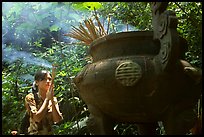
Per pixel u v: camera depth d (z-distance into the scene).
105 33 3.05
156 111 2.23
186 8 3.51
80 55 4.87
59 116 3.11
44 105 3.01
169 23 2.10
